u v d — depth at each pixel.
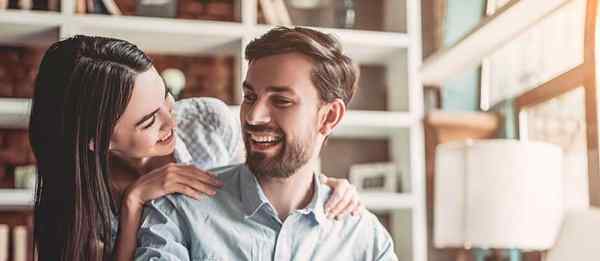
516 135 3.37
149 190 1.45
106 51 1.50
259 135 1.35
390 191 3.47
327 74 1.37
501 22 3.01
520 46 3.37
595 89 2.71
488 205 3.04
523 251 3.29
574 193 3.00
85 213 1.47
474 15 3.60
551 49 3.13
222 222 1.43
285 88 1.34
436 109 3.69
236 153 1.88
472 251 3.54
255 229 1.42
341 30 3.40
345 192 1.51
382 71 3.74
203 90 3.51
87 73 1.47
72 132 1.47
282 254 1.42
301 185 1.44
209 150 1.79
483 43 3.26
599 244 2.11
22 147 3.38
